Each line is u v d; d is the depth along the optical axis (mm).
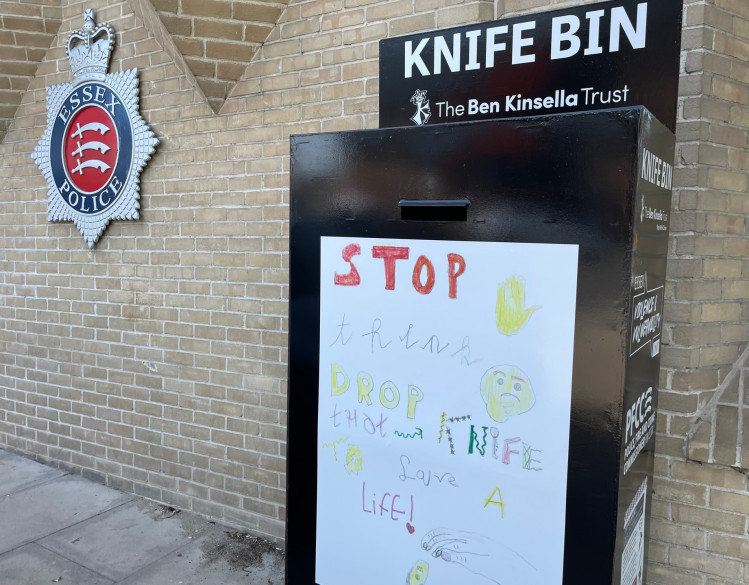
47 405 4344
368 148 1691
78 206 3961
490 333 1549
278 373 3287
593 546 1448
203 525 3523
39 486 4023
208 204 3465
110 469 4031
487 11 2641
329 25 3031
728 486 2195
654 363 1861
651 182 1559
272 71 3215
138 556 3170
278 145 3211
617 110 1356
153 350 3760
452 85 2344
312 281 1830
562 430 1470
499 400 1547
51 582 2910
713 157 2256
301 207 1827
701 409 2291
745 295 2428
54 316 4234
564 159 1425
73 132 3934
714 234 2291
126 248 3822
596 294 1407
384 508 1755
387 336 1707
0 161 4453
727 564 2213
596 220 1398
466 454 1607
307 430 1878
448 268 1595
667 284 2268
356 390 1774
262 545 3312
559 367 1463
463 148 1552
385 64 2492
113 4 3754
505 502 1560
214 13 3061
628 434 1491
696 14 2195
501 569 1577
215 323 3494
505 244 1511
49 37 4059
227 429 3498
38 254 4281
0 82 4145
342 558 1841
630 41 2004
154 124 3639
